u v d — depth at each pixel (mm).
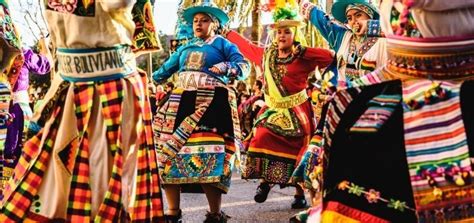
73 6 3328
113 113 3363
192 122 5117
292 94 5855
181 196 6629
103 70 3385
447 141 2607
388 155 2662
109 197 3268
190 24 5570
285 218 5484
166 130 5199
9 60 4676
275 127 5844
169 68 5488
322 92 3295
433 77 2715
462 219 2549
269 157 5832
